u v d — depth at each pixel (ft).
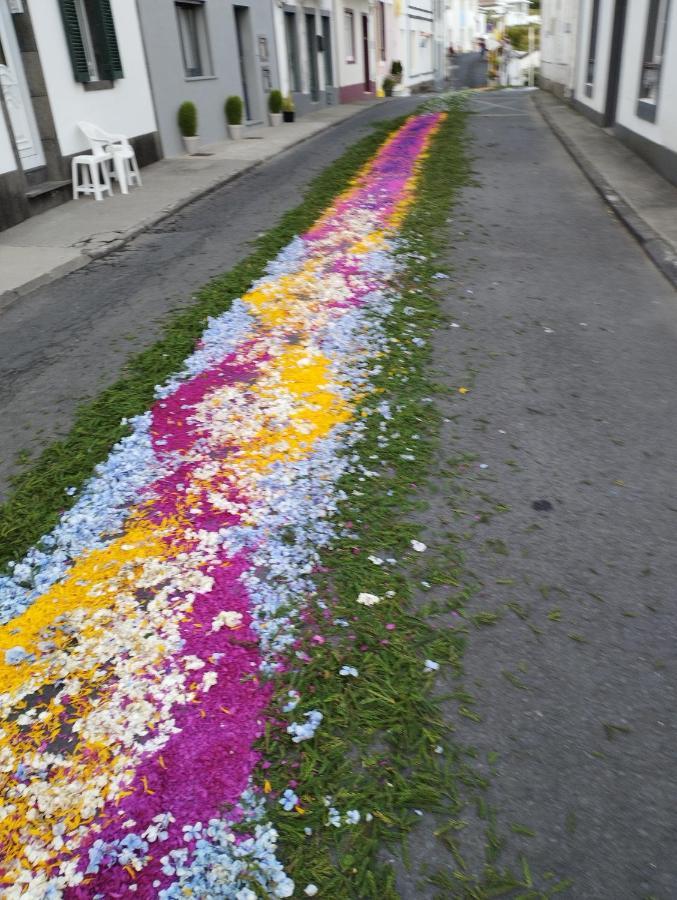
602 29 54.19
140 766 8.32
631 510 12.28
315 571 11.13
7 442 15.29
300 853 7.41
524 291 22.35
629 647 9.66
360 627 10.02
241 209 35.27
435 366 17.66
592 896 6.98
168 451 14.49
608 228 28.78
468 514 12.30
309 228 29.89
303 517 12.36
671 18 35.17
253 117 63.41
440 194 34.37
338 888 7.13
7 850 7.54
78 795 8.04
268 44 64.08
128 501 13.02
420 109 70.79
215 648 9.82
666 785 7.95
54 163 36.96
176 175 43.16
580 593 10.56
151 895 7.09
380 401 16.08
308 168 44.68
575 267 24.43
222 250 28.58
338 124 67.15
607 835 7.49
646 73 41.04
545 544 11.55
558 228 28.89
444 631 9.96
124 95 43.34
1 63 32.78
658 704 8.86
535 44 177.47
